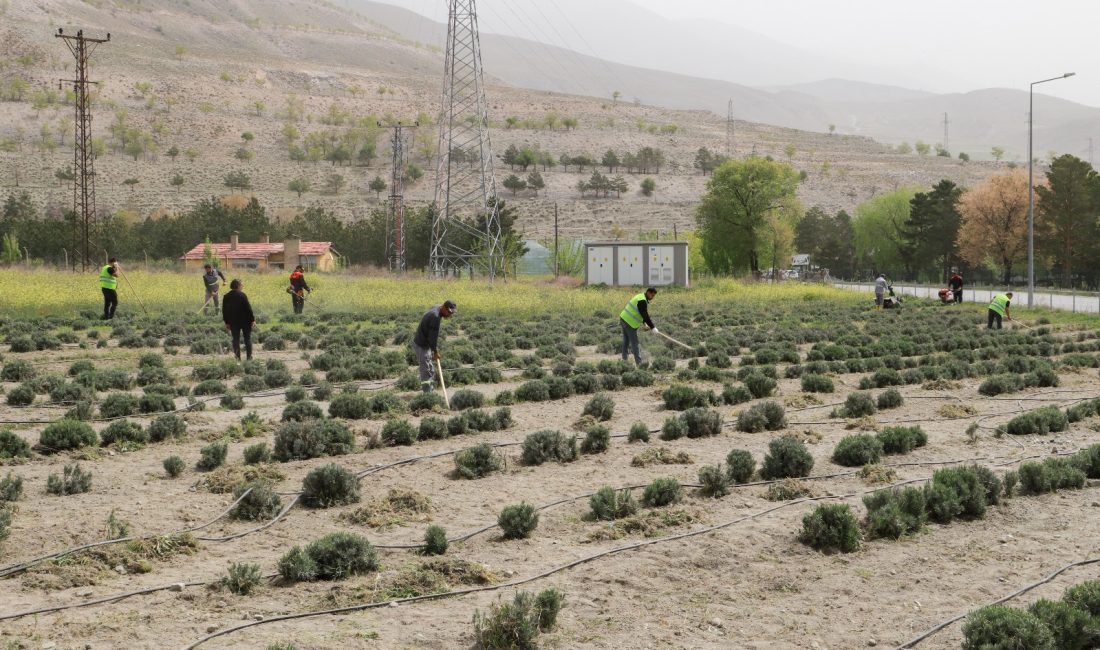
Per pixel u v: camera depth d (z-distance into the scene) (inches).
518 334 1272.1
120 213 4776.1
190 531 361.1
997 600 302.5
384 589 302.5
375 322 1434.5
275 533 366.0
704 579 318.0
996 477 415.8
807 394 721.6
